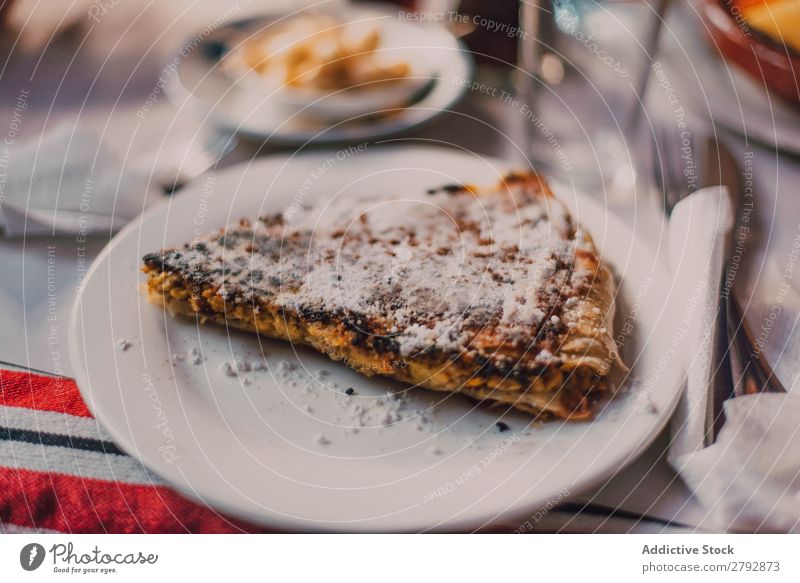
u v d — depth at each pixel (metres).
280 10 0.54
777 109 0.43
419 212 0.37
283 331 0.33
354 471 0.27
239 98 0.45
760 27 0.44
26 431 0.29
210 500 0.26
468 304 0.32
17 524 0.27
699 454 0.28
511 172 0.40
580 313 0.31
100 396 0.29
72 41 0.50
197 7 0.54
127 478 0.28
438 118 0.44
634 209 0.39
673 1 0.49
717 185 0.38
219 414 0.29
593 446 0.27
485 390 0.30
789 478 0.27
